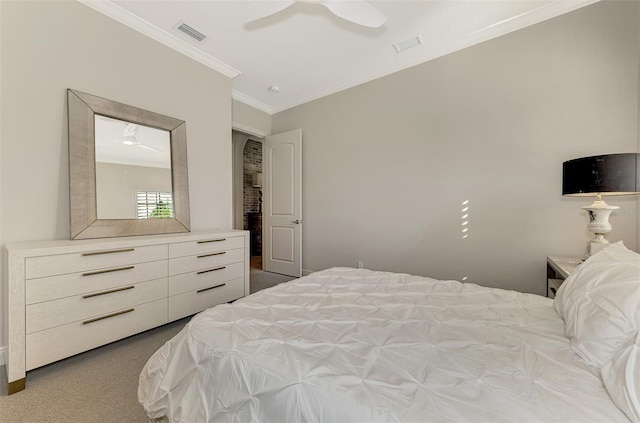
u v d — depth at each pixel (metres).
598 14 1.96
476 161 2.47
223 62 2.91
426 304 1.33
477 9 2.11
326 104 3.55
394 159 2.98
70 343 1.62
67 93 1.92
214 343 0.96
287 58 2.82
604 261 1.08
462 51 2.52
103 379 1.54
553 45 2.12
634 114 1.88
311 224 3.75
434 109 2.69
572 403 0.63
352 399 0.67
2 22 1.67
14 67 1.71
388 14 2.15
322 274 1.92
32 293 1.48
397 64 2.88
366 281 1.75
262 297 1.42
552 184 2.14
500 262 2.36
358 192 3.28
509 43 2.29
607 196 1.96
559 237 2.12
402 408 0.63
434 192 2.71
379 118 3.08
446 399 0.65
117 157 2.18
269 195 4.14
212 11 2.16
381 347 0.91
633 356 0.66
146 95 2.39
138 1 2.05
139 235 2.25
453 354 0.86
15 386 1.41
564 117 2.09
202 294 2.39
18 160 1.73
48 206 1.85
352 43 2.55
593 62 1.99
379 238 3.11
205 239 2.41
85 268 1.68
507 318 1.16
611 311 0.82
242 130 3.80
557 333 1.01
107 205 2.09
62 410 1.30
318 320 1.13
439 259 2.68
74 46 1.96
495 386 0.69
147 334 2.11
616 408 0.61
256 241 5.87
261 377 0.80
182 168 2.62
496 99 2.36
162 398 1.04
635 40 1.87
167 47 2.53
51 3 1.86
